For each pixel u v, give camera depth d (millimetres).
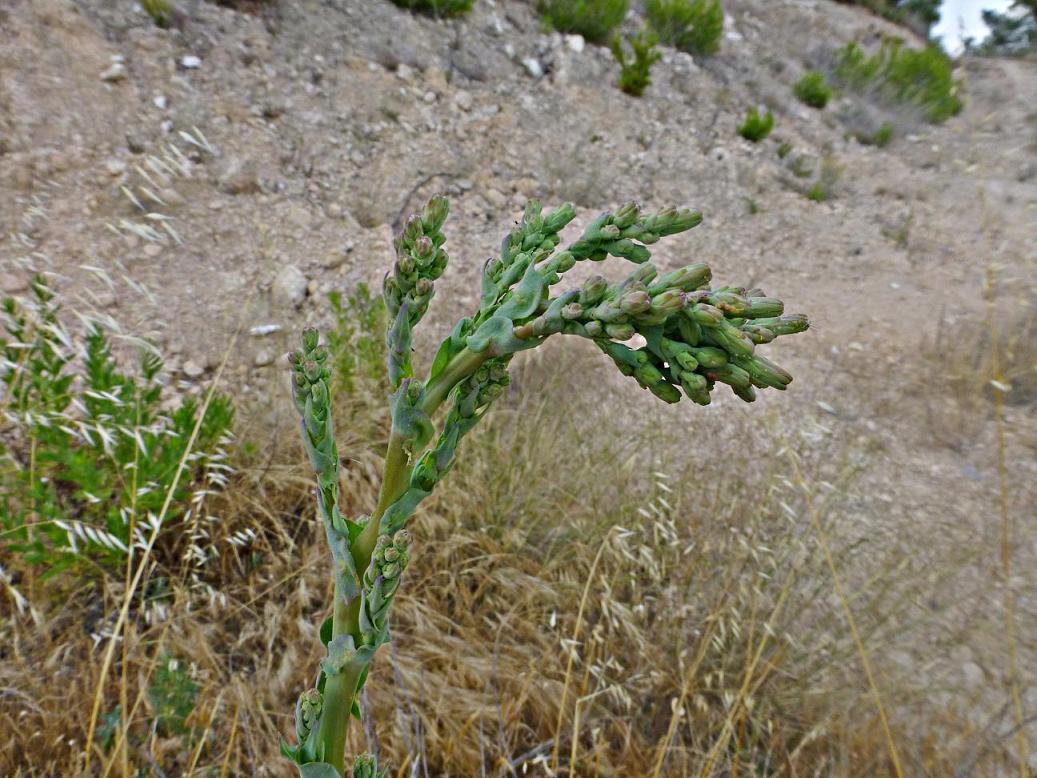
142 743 2627
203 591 3133
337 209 5645
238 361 4379
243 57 6363
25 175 4730
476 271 5555
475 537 3475
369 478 3723
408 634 3133
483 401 1052
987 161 9711
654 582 3422
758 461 4691
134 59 5781
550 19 8766
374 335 4211
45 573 2854
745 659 3174
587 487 3797
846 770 2852
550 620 3244
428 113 6922
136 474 2902
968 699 3420
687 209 1114
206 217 5090
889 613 3398
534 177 6793
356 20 7406
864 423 5270
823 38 13852
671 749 2828
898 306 6645
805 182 8586
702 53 10508
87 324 3119
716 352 964
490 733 2842
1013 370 5676
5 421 3217
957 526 4480
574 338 5219
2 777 2473
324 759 1113
